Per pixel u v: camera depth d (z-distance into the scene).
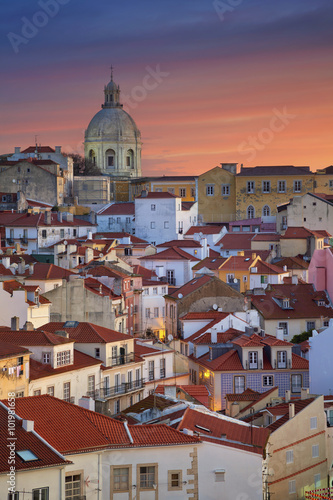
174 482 75.19
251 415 94.88
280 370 120.69
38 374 100.44
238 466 77.19
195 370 128.75
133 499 73.81
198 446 75.94
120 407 114.31
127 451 73.88
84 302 135.00
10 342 104.50
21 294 123.62
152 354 123.56
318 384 115.69
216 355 125.88
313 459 88.56
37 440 71.00
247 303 155.50
